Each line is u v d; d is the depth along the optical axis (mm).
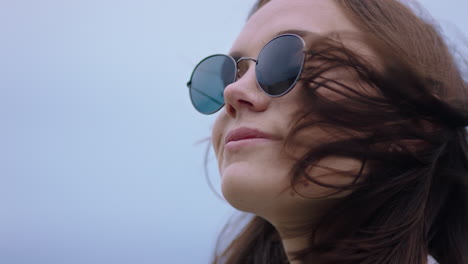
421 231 1037
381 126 938
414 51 1096
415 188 1019
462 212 1170
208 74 1324
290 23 1079
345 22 1074
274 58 1004
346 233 991
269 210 1014
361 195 975
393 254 976
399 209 1003
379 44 1021
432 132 1021
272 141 955
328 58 958
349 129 924
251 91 1009
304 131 930
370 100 940
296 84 967
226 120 1170
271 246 1526
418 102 992
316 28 1053
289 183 929
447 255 1168
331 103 927
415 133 980
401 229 988
